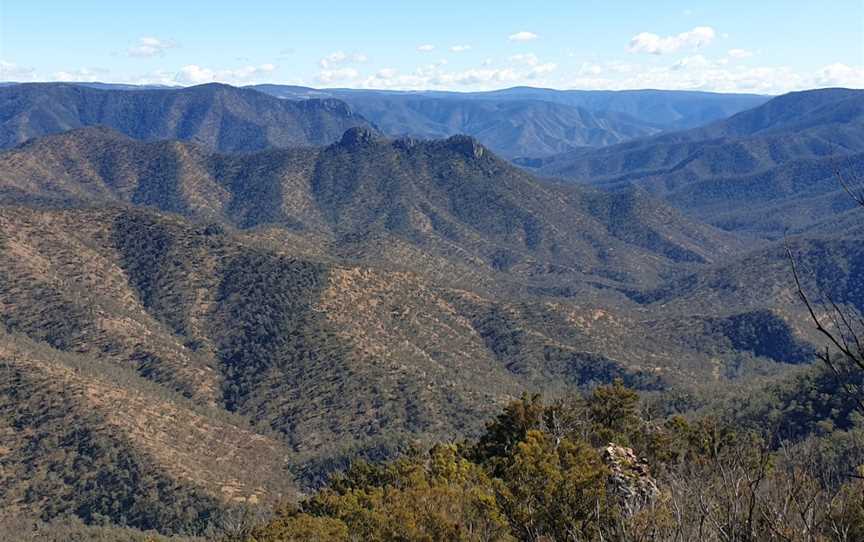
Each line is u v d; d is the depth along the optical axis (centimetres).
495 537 2114
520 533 1892
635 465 2269
